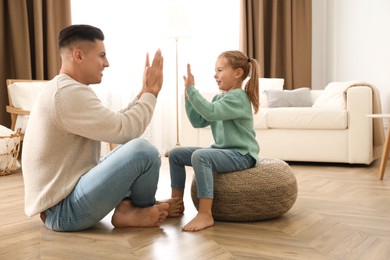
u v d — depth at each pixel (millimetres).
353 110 3602
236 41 5195
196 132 4102
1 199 2455
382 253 1444
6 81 3992
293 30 5207
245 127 1978
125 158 1604
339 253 1448
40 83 3873
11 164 3459
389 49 4852
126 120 1631
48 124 1608
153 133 4871
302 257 1411
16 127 3730
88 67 1683
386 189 2602
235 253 1456
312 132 3738
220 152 1874
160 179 3072
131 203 1808
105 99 4555
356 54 5125
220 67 2041
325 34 5398
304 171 3396
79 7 4438
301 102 4332
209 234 1684
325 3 5367
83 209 1649
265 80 4707
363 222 1850
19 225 1867
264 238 1626
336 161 3688
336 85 4035
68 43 1657
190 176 3180
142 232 1719
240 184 1842
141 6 4719
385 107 4910
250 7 5051
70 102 1567
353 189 2609
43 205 1657
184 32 4480
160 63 1758
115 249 1510
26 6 4074
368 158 3588
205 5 5059
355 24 5113
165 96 4934
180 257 1423
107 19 4551
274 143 3855
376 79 4977
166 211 1846
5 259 1438
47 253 1483
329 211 2055
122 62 4629
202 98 1889
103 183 1601
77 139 1674
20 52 4082
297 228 1763
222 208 1853
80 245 1560
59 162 1667
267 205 1847
